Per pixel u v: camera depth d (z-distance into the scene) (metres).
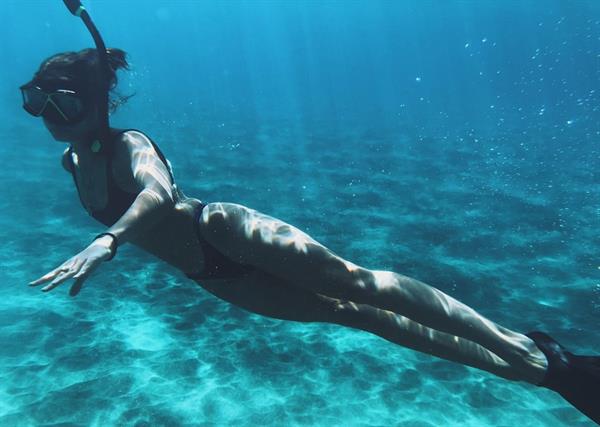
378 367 5.28
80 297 6.47
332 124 26.48
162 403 4.55
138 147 1.79
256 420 4.40
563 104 48.62
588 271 8.02
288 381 4.96
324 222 10.03
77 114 1.69
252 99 40.06
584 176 14.82
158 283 6.98
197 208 1.96
